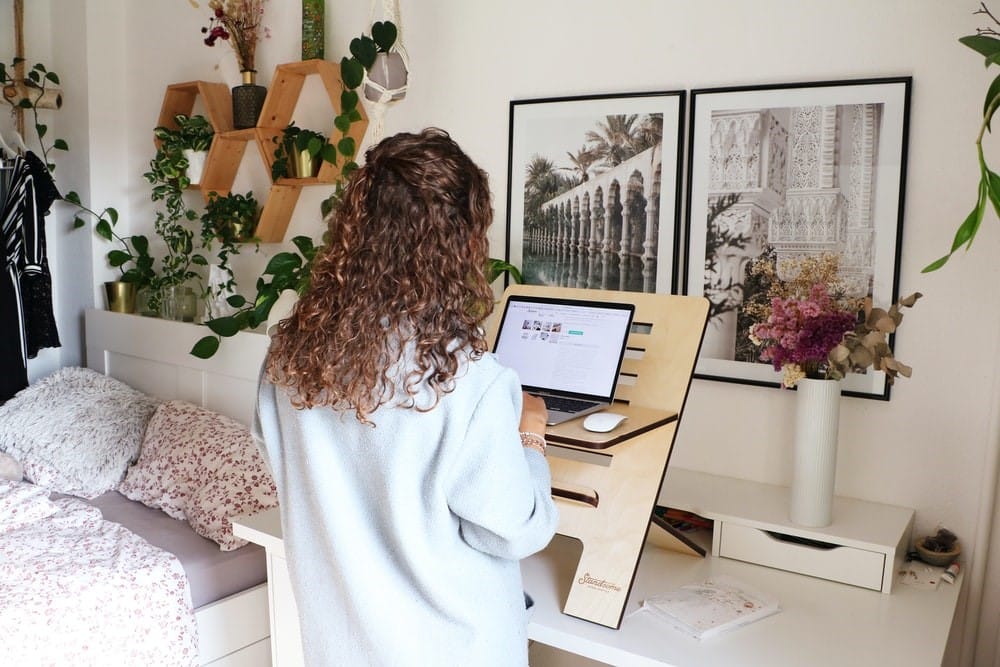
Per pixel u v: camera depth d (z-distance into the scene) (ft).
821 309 5.66
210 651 7.18
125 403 9.78
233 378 9.38
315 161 9.27
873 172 6.21
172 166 10.32
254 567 7.56
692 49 6.91
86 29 11.08
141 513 8.41
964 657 6.20
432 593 3.72
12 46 11.50
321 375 3.58
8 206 10.62
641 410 5.59
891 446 6.36
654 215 7.14
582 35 7.47
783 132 6.52
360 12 8.97
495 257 8.13
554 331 5.97
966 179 5.93
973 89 5.85
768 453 6.83
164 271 11.06
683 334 5.71
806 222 6.49
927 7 5.96
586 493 5.41
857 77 6.26
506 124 8.00
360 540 3.75
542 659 7.84
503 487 3.63
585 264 7.55
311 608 3.91
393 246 3.62
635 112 7.16
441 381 3.57
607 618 5.05
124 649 6.47
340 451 3.82
